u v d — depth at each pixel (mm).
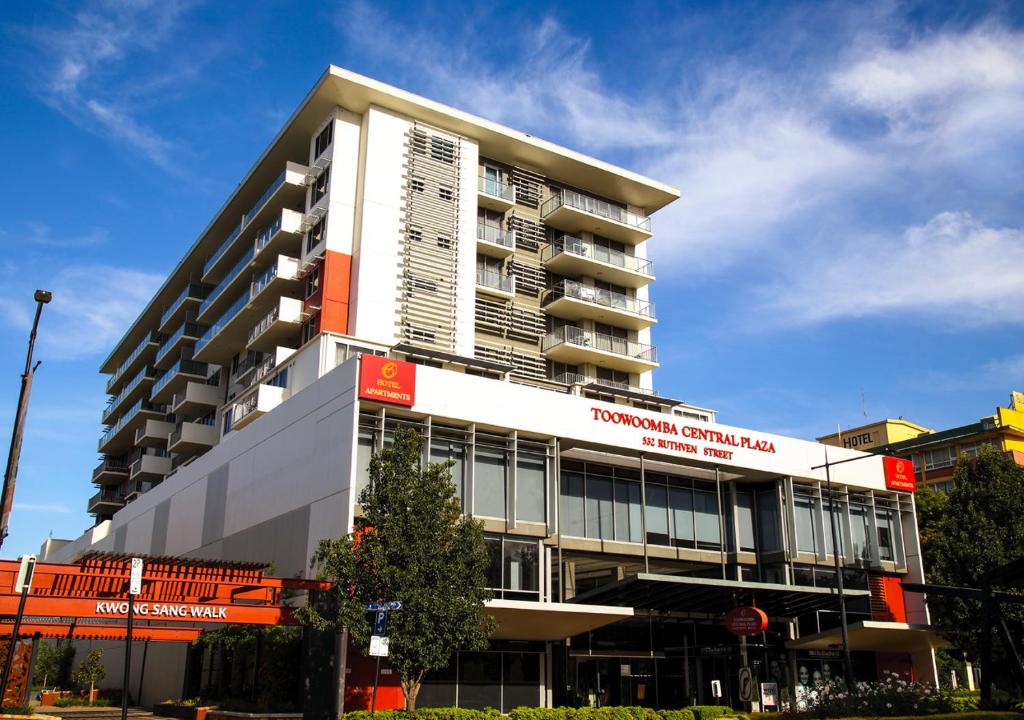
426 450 30812
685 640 35656
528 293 50625
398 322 42594
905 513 45375
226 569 26562
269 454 36094
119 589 24594
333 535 28859
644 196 56000
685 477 39531
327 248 42781
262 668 28844
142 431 67812
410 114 46469
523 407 33281
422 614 23328
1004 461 37562
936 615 36750
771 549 40594
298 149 49438
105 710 37969
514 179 51188
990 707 23109
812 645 38812
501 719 24906
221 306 57750
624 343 53031
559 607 28484
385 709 26031
